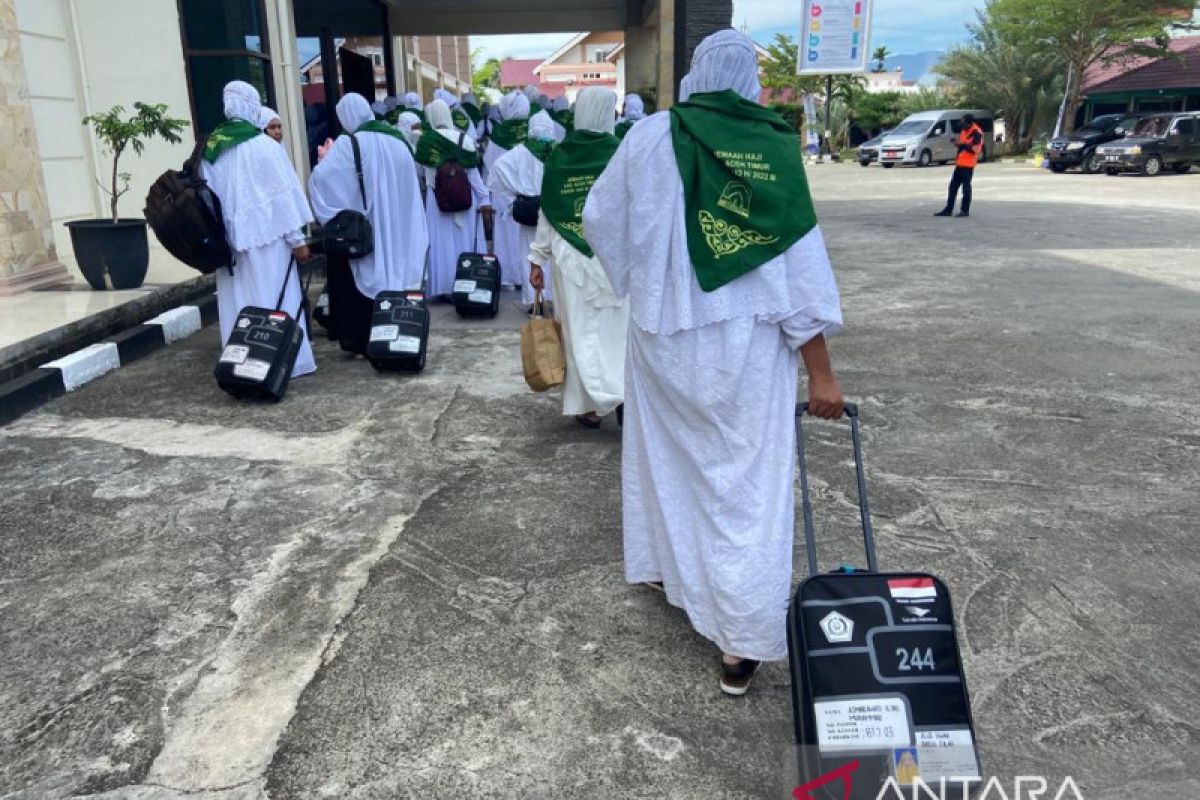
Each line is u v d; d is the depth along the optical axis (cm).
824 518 379
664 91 1179
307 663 282
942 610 216
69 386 558
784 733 252
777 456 250
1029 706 260
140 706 261
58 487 412
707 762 240
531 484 418
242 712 259
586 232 266
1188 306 773
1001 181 2289
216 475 427
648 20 1752
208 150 528
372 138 604
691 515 261
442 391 561
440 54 2941
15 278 694
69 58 853
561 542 361
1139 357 620
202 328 743
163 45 880
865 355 637
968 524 374
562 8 1800
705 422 246
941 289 873
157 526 374
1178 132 2412
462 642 293
